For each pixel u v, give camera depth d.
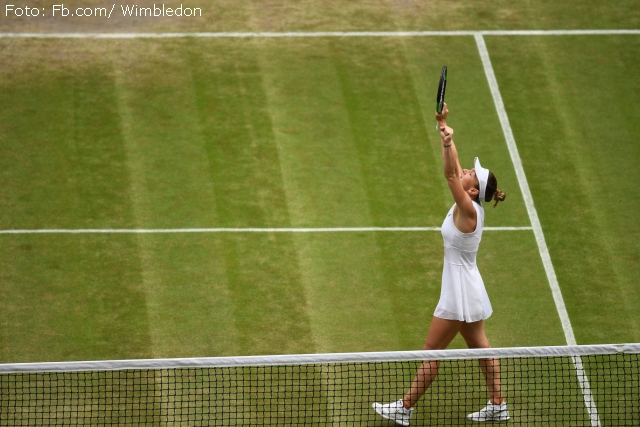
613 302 36.00
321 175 42.28
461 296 28.30
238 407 30.11
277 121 45.41
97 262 36.84
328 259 37.62
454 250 28.27
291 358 26.16
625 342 33.94
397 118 46.09
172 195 40.62
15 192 40.31
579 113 46.84
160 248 37.75
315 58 49.84
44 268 36.41
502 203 41.06
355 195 41.22
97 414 29.64
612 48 51.44
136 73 48.25
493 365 29.03
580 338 34.16
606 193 41.94
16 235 38.00
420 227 39.66
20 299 34.84
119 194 40.56
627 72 49.81
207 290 35.75
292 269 37.00
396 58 50.12
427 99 47.44
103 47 49.94
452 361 32.41
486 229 39.59
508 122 46.03
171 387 30.98
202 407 29.12
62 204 39.81
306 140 44.34
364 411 30.00
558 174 42.97
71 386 30.80
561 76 49.25
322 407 30.14
